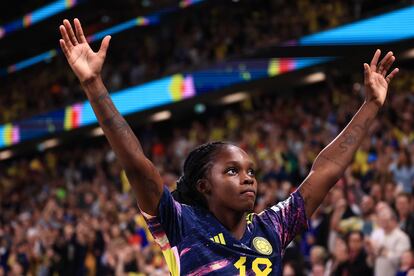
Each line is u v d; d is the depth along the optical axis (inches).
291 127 777.6
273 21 948.6
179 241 152.0
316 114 791.7
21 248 834.8
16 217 1090.1
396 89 741.9
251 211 159.8
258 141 797.9
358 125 174.4
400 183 571.8
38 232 842.8
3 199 1190.9
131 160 150.8
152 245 612.7
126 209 758.5
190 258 150.4
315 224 552.4
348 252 470.9
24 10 1365.7
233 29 1023.0
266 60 877.8
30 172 1203.2
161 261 569.0
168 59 1120.2
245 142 805.9
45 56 1371.8
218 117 1051.3
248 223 159.8
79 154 1144.2
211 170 157.8
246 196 155.3
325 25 878.4
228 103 1029.8
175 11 1126.4
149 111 1056.8
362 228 506.9
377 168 596.1
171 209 152.6
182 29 1130.0
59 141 1240.2
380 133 667.4
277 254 156.5
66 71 1314.0
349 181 581.3
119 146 151.3
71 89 1267.2
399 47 742.5
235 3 1042.7
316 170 171.2
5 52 1448.1
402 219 490.3
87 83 152.7
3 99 1437.0
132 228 688.4
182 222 152.9
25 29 1343.5
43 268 776.9
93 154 1075.9
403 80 743.1
